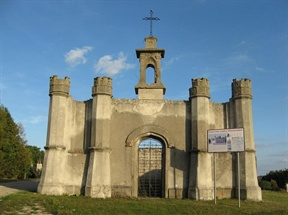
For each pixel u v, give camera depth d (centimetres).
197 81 2277
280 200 2344
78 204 1664
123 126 2262
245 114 2247
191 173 2142
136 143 2244
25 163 4888
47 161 2133
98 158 2153
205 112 2233
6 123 4544
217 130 1898
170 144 2225
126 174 2183
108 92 2277
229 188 2172
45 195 1986
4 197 1803
